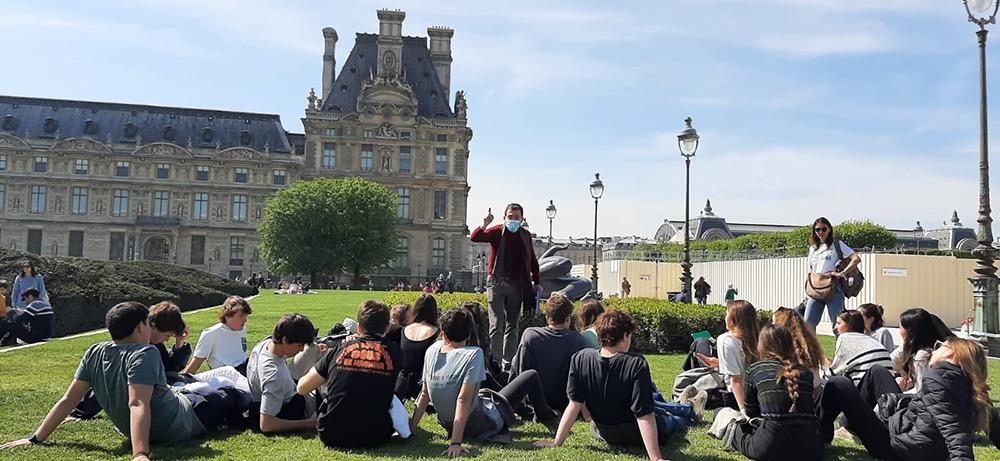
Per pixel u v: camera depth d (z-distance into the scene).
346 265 100.06
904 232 130.12
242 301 12.85
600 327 9.38
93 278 29.52
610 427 9.43
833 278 15.96
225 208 118.06
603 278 68.81
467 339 10.22
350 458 8.93
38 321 21.83
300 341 10.19
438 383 9.73
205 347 12.38
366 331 9.72
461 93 122.31
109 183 115.69
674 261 66.25
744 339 9.99
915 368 9.68
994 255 22.11
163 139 118.44
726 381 11.13
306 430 10.29
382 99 118.12
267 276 117.44
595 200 45.94
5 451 8.63
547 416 11.05
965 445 8.11
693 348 13.23
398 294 29.28
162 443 9.41
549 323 11.66
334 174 117.25
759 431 8.84
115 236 116.12
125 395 8.87
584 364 9.42
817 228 16.58
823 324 38.22
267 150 118.62
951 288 40.47
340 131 117.56
